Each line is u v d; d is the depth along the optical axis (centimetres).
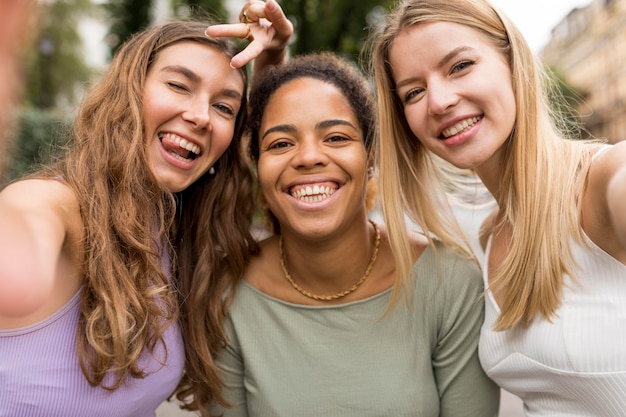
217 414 189
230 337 187
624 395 143
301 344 179
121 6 952
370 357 176
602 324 144
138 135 162
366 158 180
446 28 157
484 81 156
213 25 177
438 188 192
